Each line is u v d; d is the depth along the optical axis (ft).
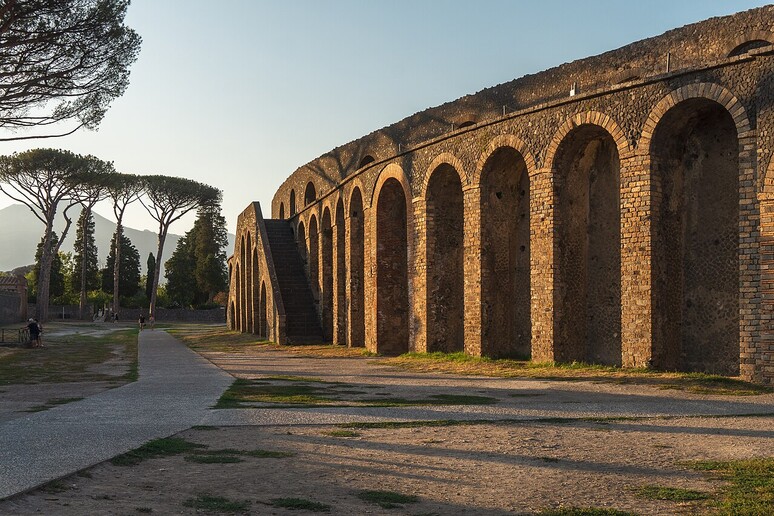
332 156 126.52
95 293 296.30
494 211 68.59
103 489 20.75
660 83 51.93
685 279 54.60
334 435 30.42
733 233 52.39
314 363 74.64
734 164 52.54
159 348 109.09
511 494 20.56
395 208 85.97
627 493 20.43
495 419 34.22
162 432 30.81
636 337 52.70
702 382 46.06
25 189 183.83
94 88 78.23
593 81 70.23
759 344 45.16
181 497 20.15
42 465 23.32
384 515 18.54
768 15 57.06
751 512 17.81
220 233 285.64
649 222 52.24
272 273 121.08
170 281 291.99
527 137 62.28
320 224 113.09
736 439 27.96
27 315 236.43
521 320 68.54
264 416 35.70
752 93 46.47
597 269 61.16
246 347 108.47
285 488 21.38
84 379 60.64
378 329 84.48
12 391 51.16
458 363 65.82
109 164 187.01
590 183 61.93
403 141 99.66
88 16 73.56
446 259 75.87
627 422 32.86
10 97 70.38
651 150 52.60
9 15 66.85
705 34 61.16
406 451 26.94
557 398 42.01
